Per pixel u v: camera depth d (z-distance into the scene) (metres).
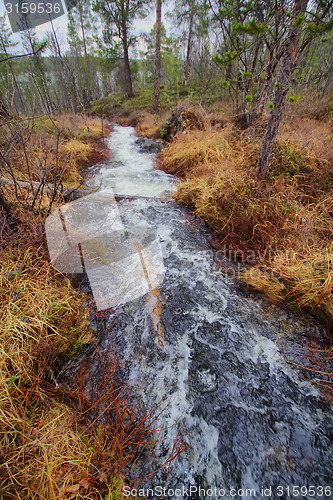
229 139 5.24
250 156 4.41
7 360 1.67
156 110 11.98
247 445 1.59
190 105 7.64
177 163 5.68
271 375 1.95
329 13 2.70
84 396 1.76
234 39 4.50
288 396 1.82
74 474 1.31
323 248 2.76
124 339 2.19
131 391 1.84
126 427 1.64
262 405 1.78
